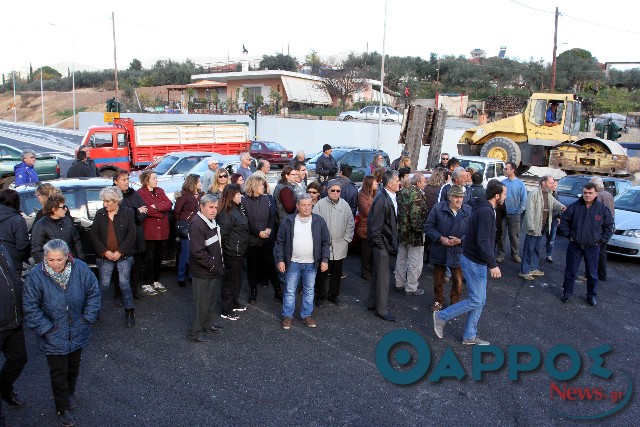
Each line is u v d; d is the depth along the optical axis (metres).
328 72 43.88
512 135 19.73
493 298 7.57
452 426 4.43
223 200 6.32
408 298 7.54
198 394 4.82
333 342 5.98
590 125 33.22
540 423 4.50
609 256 10.23
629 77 52.78
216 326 6.22
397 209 7.67
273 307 7.06
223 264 5.94
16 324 4.26
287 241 6.20
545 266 9.38
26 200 7.38
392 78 50.03
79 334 4.30
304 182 10.36
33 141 39.38
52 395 4.77
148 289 7.38
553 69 35.28
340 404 4.71
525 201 9.32
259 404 4.67
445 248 6.75
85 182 7.60
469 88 51.81
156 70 77.69
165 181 11.56
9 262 4.30
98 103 69.06
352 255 9.79
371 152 15.61
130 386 4.93
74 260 4.33
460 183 6.68
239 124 22.69
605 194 8.50
